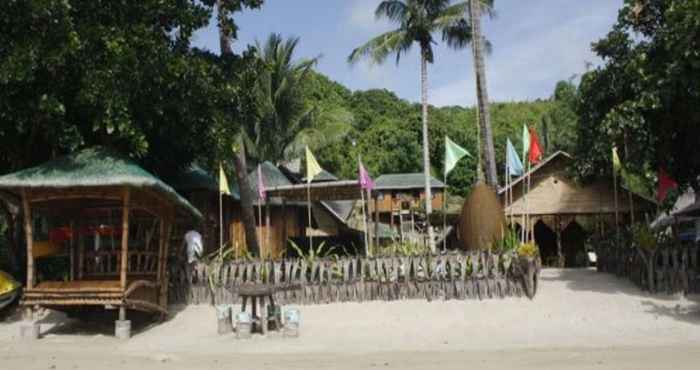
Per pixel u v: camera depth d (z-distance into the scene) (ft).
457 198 168.76
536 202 98.84
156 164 64.18
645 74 50.78
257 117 65.87
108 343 43.42
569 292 53.62
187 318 50.65
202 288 55.16
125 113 48.21
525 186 86.38
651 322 43.29
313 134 120.78
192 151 60.95
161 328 48.21
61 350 40.75
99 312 52.54
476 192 61.00
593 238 79.00
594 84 56.44
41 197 45.65
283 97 117.80
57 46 46.70
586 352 34.32
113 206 53.26
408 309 49.67
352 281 53.06
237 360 35.22
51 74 49.47
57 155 55.83
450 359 33.35
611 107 55.98
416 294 52.37
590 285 57.26
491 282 51.85
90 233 54.49
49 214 53.11
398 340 41.01
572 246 120.88
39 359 37.14
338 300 53.11
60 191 45.27
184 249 60.75
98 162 45.73
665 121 53.93
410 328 44.65
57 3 45.80
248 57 60.08
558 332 41.73
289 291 53.62
